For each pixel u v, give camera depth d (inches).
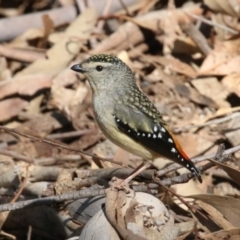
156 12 575.8
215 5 561.3
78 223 391.2
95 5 594.2
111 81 408.2
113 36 564.4
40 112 522.0
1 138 498.9
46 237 417.1
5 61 557.3
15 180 419.8
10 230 424.5
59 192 395.5
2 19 585.6
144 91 521.3
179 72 535.2
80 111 513.0
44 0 632.4
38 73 533.3
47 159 472.4
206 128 489.4
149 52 569.3
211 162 379.9
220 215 376.2
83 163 476.1
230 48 536.7
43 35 573.3
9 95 521.3
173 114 501.0
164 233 349.4
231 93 514.9
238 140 477.4
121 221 347.3
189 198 397.7
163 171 395.5
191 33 552.7
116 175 394.9
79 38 560.4
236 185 451.5
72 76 530.9
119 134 400.8
